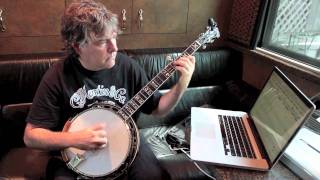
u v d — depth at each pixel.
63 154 1.22
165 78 1.29
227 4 2.46
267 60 2.07
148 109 1.42
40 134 1.17
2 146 1.63
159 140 1.86
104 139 1.18
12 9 1.95
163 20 2.33
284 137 0.99
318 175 0.95
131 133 1.25
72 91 1.25
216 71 2.23
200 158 1.04
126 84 1.36
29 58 1.77
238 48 2.39
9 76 1.71
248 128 1.28
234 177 0.97
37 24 2.04
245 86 2.07
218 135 1.20
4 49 2.02
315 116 1.26
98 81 1.29
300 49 1.99
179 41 2.44
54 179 1.22
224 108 2.12
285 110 1.08
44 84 1.24
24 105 1.73
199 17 2.42
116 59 1.34
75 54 1.23
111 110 1.26
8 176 1.43
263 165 1.01
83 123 1.24
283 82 1.20
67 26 1.15
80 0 1.25
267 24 2.18
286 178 0.96
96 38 1.13
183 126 1.98
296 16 2.00
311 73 1.71
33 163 1.54
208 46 2.33
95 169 1.21
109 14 1.17
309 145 1.09
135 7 2.21
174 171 1.50
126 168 1.22
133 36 2.29
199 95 2.13
